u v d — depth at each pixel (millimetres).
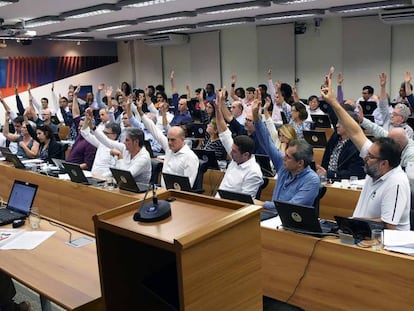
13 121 7590
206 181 4922
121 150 4953
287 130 4008
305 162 3084
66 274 2221
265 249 2838
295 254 2701
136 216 1581
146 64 14766
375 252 2363
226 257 1461
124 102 7363
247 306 1555
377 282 2381
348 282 2496
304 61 11414
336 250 2518
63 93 14031
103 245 1601
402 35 9961
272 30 11688
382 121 6227
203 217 1604
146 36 13531
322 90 3150
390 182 2625
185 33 13391
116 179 4043
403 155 3354
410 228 2725
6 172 5570
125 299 1656
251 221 1539
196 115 7922
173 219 1592
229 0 8031
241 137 3754
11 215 3113
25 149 6160
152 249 1692
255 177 3754
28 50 13172
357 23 10461
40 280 2158
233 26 11844
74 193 4453
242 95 9438
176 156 4285
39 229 2902
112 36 13164
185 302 1355
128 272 1658
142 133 4340
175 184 3717
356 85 10656
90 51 14578
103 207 4109
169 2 7977
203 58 13227
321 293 2621
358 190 3828
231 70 12719
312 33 11172
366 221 2516
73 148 5688
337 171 4270
